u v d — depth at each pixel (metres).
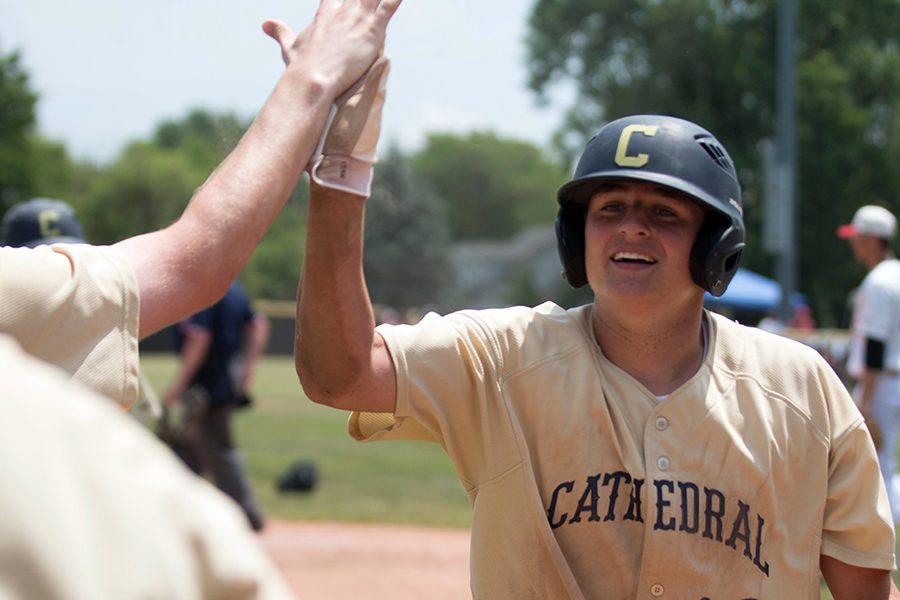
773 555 5.26
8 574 1.83
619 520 5.16
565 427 5.23
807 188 85.81
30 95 130.88
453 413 5.37
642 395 5.25
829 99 85.12
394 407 5.30
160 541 1.96
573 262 5.59
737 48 87.38
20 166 131.38
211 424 16.88
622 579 5.16
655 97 88.31
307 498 22.33
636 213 5.25
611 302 5.30
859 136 85.75
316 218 4.84
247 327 16.97
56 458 1.90
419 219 144.50
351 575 14.95
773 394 5.33
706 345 5.46
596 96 92.44
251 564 2.11
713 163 5.27
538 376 5.30
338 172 4.68
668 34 87.25
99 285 3.83
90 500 1.91
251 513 17.44
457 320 5.46
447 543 17.58
